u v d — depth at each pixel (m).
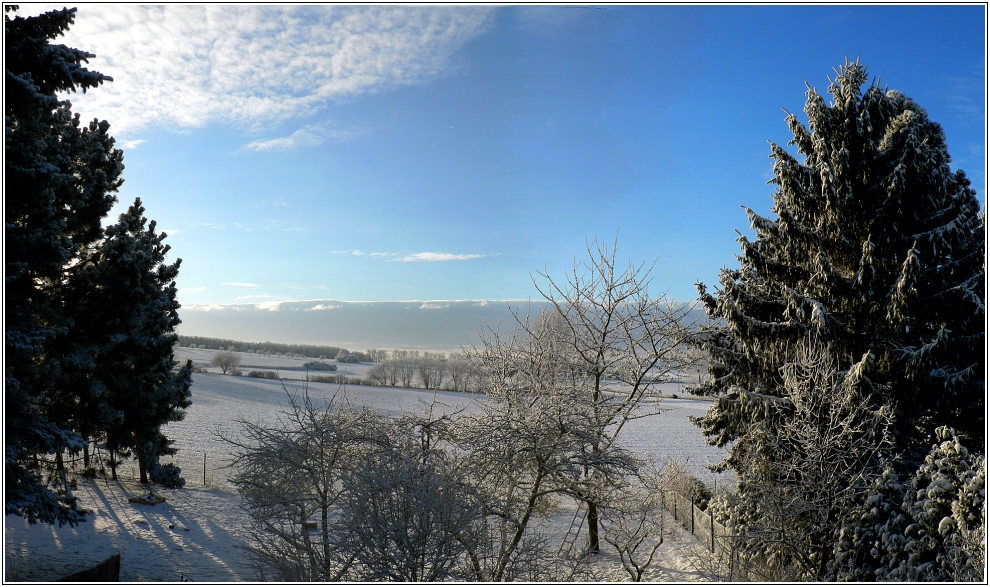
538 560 12.45
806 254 16.23
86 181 18.14
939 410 15.03
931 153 15.49
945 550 10.91
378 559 9.96
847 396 13.60
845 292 15.56
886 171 16.03
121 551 15.46
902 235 15.84
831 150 16.20
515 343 17.94
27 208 11.06
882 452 13.76
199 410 46.88
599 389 17.52
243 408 49.06
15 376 11.55
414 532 10.35
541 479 13.13
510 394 16.12
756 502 14.11
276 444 11.39
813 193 16.27
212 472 28.20
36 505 10.93
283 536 11.14
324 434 11.30
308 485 11.30
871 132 15.91
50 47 10.51
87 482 23.14
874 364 14.16
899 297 14.14
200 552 16.06
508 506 12.19
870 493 12.87
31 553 13.97
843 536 12.86
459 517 10.49
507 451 12.20
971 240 15.44
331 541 10.91
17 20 10.45
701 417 17.70
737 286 16.17
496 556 11.86
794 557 14.08
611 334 17.72
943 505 10.96
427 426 12.30
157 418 21.94
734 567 15.46
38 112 10.27
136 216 22.89
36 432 11.04
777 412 14.73
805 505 13.05
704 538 19.42
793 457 13.42
